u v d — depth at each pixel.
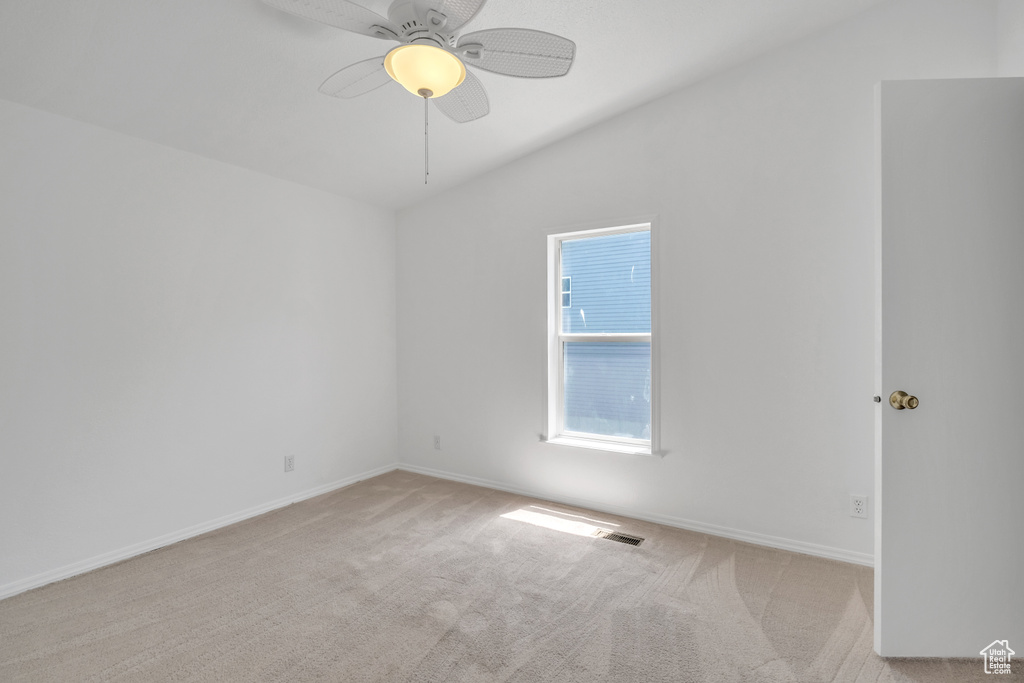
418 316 4.11
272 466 3.32
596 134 3.24
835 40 2.55
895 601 1.82
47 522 2.35
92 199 2.49
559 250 3.50
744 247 2.78
